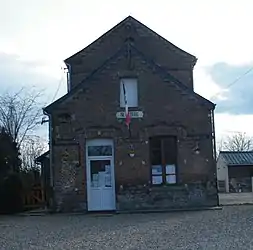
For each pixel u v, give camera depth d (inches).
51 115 1062.4
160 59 1262.3
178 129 1072.8
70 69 1259.8
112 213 1011.3
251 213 896.9
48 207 1151.0
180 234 644.7
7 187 1136.8
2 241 644.7
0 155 1206.9
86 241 615.5
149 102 1075.3
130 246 558.6
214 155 1072.8
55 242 617.9
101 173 1061.1
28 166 1705.2
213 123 1079.0
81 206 1047.0
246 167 2239.2
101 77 1073.5
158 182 1062.4
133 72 1077.1
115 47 1268.5
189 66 1262.3
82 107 1064.8
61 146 1056.2
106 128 1063.6
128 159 1060.5
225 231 653.9
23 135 1792.6
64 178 1050.7
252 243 544.4
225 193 2030.0
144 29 1272.1
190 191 1060.5
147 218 885.8
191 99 1080.8
